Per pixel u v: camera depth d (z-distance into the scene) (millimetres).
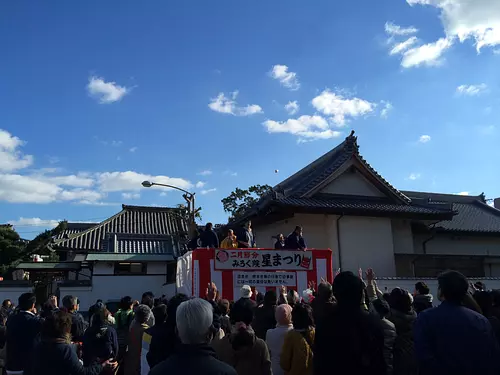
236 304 5176
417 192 29812
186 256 13547
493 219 27062
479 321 3854
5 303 12320
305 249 13273
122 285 21484
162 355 4445
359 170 19719
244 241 14023
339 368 3586
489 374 3682
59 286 20484
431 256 19625
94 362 5062
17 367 5852
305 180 20703
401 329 5496
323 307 5129
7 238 26188
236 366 4719
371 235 19156
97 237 27766
